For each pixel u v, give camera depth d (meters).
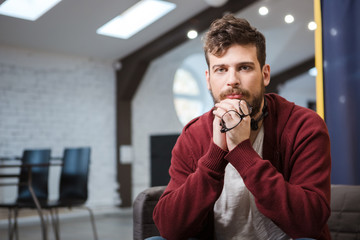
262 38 0.99
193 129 1.10
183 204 0.94
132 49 6.44
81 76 6.36
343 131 1.67
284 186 0.87
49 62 6.03
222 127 0.92
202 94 8.35
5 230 4.64
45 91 5.95
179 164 1.08
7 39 5.45
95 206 6.34
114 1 4.97
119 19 5.91
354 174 1.63
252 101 0.96
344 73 1.67
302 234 0.86
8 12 4.92
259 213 0.99
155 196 1.14
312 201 0.85
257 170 0.89
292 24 6.52
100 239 3.97
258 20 6.17
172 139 4.46
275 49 7.51
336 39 1.70
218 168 0.93
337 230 1.09
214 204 1.00
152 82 7.23
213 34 0.97
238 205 1.00
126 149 6.70
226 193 1.01
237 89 0.95
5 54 5.61
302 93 9.98
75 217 5.65
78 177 3.37
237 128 0.92
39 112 5.86
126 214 5.96
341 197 1.10
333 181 1.68
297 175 0.93
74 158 3.46
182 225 0.94
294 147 0.97
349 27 1.67
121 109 6.73
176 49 6.90
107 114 6.63
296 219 0.85
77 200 3.24
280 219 0.86
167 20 5.78
